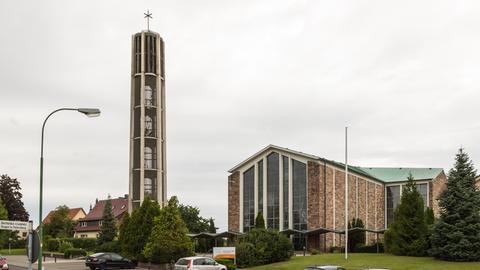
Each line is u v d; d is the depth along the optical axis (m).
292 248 59.75
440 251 51.47
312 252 68.06
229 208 83.75
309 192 75.31
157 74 79.19
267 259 57.22
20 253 83.06
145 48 79.44
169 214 54.81
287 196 78.06
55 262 61.28
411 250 56.06
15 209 99.25
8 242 91.62
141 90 77.94
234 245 57.81
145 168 76.25
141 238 57.66
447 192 52.69
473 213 51.28
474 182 53.06
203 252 77.44
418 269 45.50
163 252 53.62
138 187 76.25
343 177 79.19
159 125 78.00
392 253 58.47
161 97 79.62
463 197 51.47
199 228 105.31
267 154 80.88
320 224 73.56
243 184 83.12
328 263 52.41
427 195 87.44
